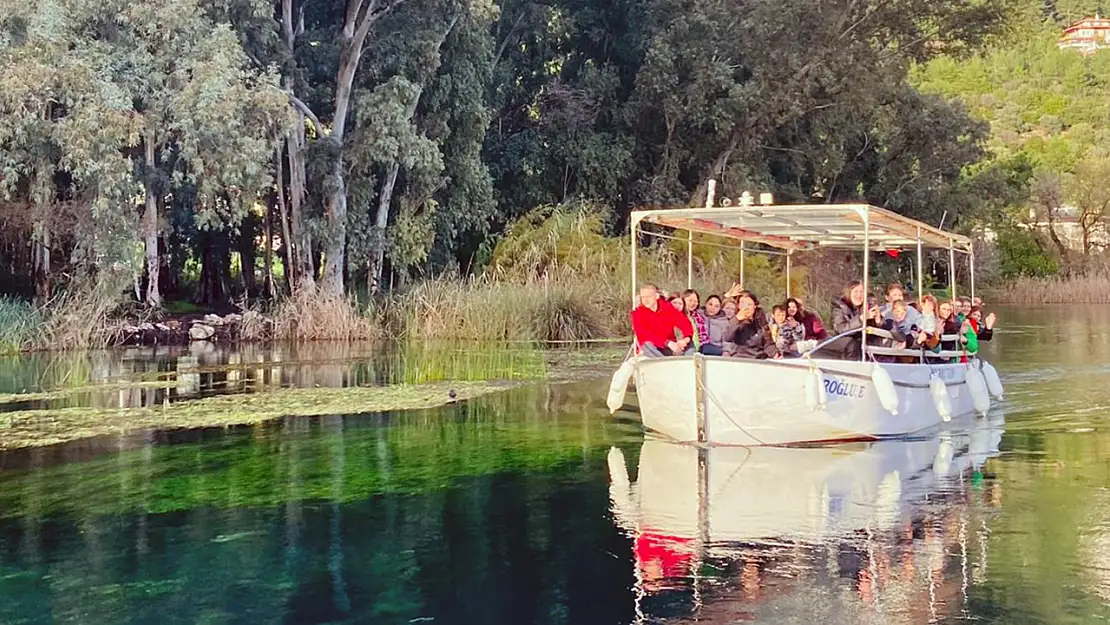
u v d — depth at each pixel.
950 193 45.31
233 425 13.80
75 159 23.86
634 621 6.52
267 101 26.08
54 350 25.28
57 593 7.13
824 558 7.73
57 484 10.34
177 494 9.94
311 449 12.15
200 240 37.22
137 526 8.81
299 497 9.80
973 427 13.80
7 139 24.14
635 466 11.15
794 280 29.45
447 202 34.50
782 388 12.09
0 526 8.83
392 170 32.00
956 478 10.48
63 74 23.39
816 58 37.78
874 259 42.53
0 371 20.33
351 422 14.06
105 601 6.96
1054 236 63.97
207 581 7.37
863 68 38.69
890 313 14.82
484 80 35.78
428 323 27.33
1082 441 12.64
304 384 18.17
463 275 35.25
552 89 38.75
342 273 31.58
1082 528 8.47
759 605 6.76
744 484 10.23
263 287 37.56
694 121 37.75
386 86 30.09
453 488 10.14
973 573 7.35
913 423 13.47
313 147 30.52
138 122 24.23
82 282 26.75
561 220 31.86
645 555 7.87
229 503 9.59
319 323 28.20
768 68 37.72
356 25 32.22
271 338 28.45
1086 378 18.92
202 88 24.86
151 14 25.19
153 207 28.84
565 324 26.84
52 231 26.38
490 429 13.52
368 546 8.19
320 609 6.80
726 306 14.70
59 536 8.53
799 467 11.08
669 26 38.41
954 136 45.22
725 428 12.25
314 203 31.16
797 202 42.53
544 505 9.41
